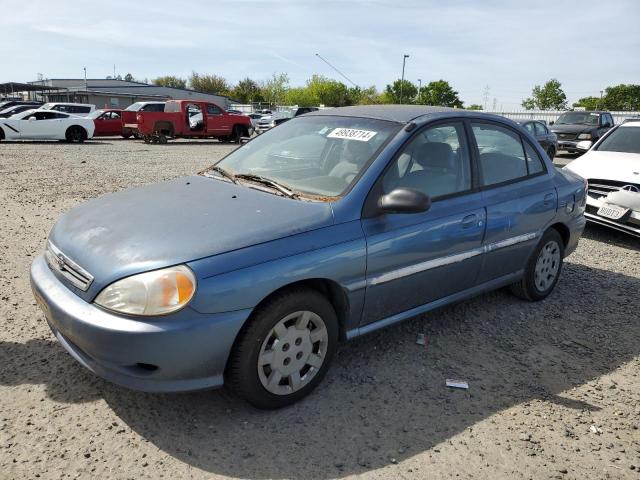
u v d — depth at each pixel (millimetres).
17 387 3105
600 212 6953
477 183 3975
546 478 2594
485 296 4902
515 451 2773
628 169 7078
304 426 2889
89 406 2963
